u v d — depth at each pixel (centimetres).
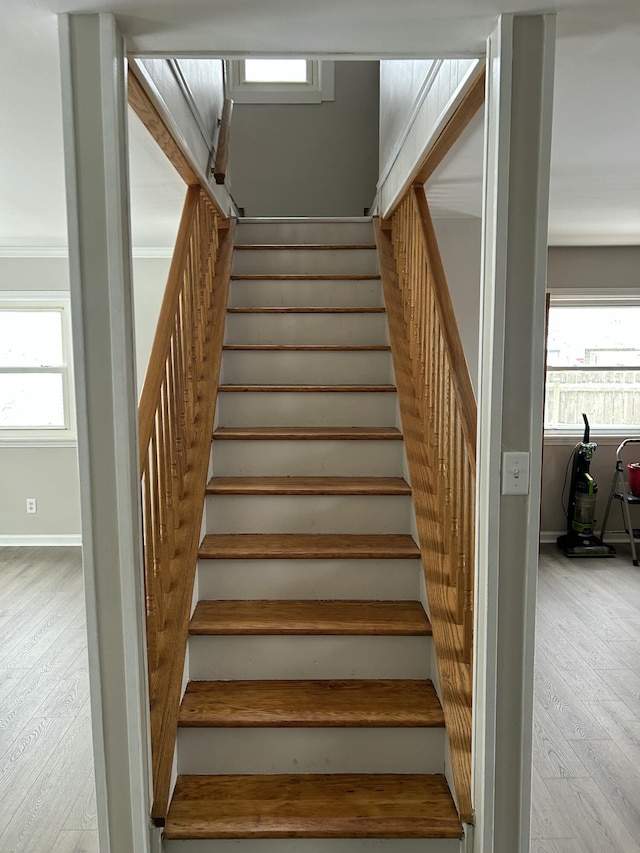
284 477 303
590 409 571
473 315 457
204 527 280
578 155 296
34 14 162
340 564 261
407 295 343
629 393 568
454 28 171
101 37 162
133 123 242
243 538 276
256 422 332
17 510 556
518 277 175
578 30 174
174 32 170
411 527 281
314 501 281
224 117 379
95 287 171
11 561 514
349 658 241
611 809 230
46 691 312
